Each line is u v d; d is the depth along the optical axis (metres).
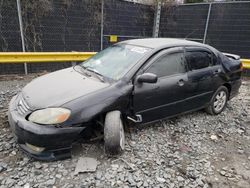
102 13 8.91
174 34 10.78
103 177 2.82
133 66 3.52
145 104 3.57
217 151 3.67
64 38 8.38
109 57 4.03
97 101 3.07
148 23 10.62
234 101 6.06
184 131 4.18
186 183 2.88
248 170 3.26
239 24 9.03
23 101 3.19
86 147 3.35
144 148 3.50
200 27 9.98
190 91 4.15
